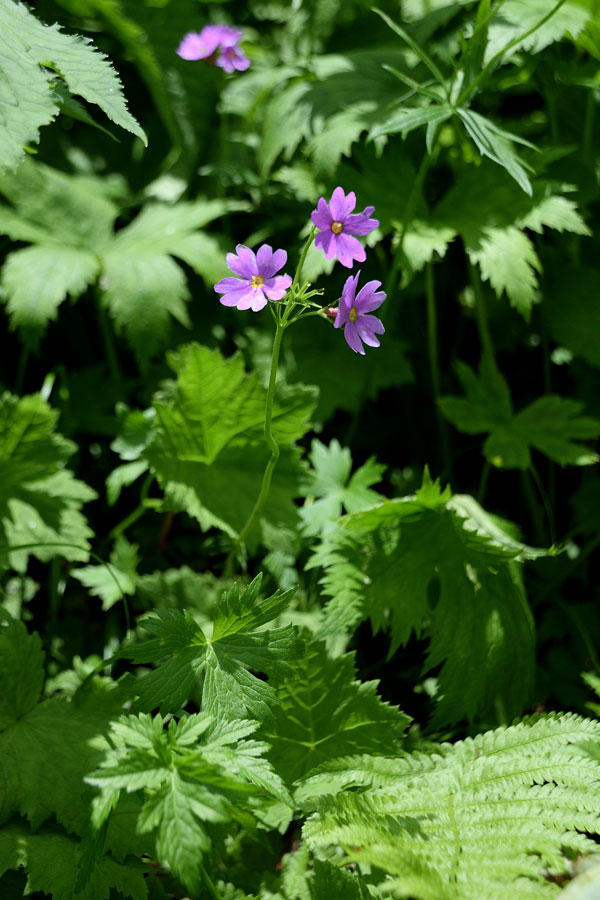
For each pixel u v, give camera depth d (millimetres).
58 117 763
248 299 515
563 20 646
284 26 804
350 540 600
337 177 670
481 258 640
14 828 518
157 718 489
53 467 615
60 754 532
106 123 773
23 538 612
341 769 528
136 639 620
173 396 602
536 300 645
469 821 490
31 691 547
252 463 623
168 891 534
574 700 624
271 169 730
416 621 588
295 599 630
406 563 595
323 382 681
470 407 666
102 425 686
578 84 688
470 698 581
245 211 731
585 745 529
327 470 642
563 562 676
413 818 496
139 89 791
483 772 508
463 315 731
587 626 655
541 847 476
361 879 501
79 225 707
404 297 705
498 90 705
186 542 686
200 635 517
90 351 736
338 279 710
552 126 705
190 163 758
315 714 549
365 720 548
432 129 593
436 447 721
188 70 754
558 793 494
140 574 670
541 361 732
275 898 508
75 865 507
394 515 597
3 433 599
